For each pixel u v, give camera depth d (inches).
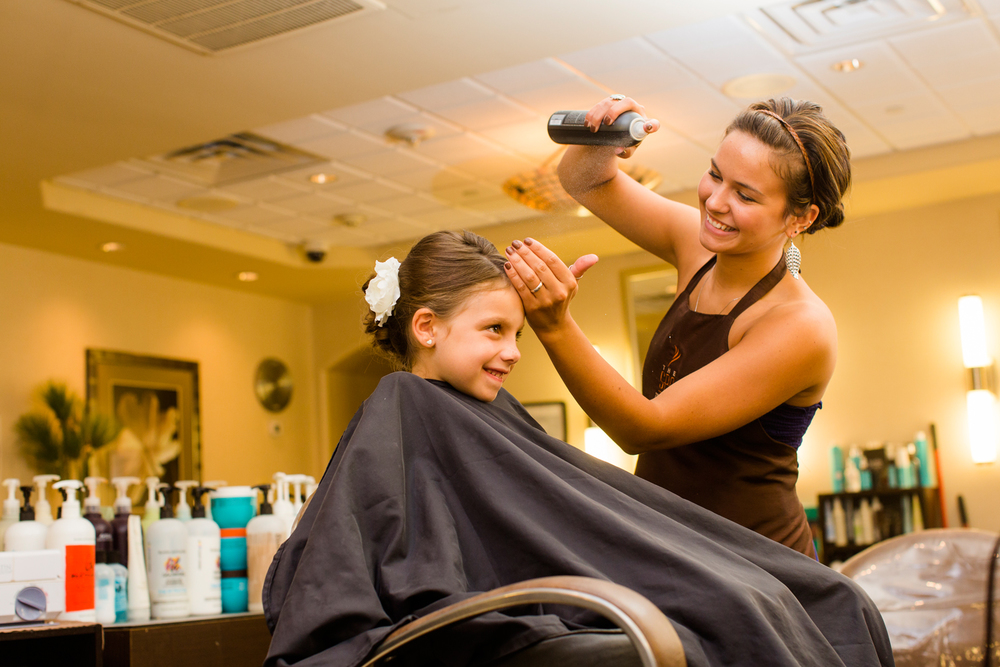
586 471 53.3
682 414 55.6
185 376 295.3
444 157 222.5
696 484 61.8
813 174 57.5
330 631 43.4
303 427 336.5
